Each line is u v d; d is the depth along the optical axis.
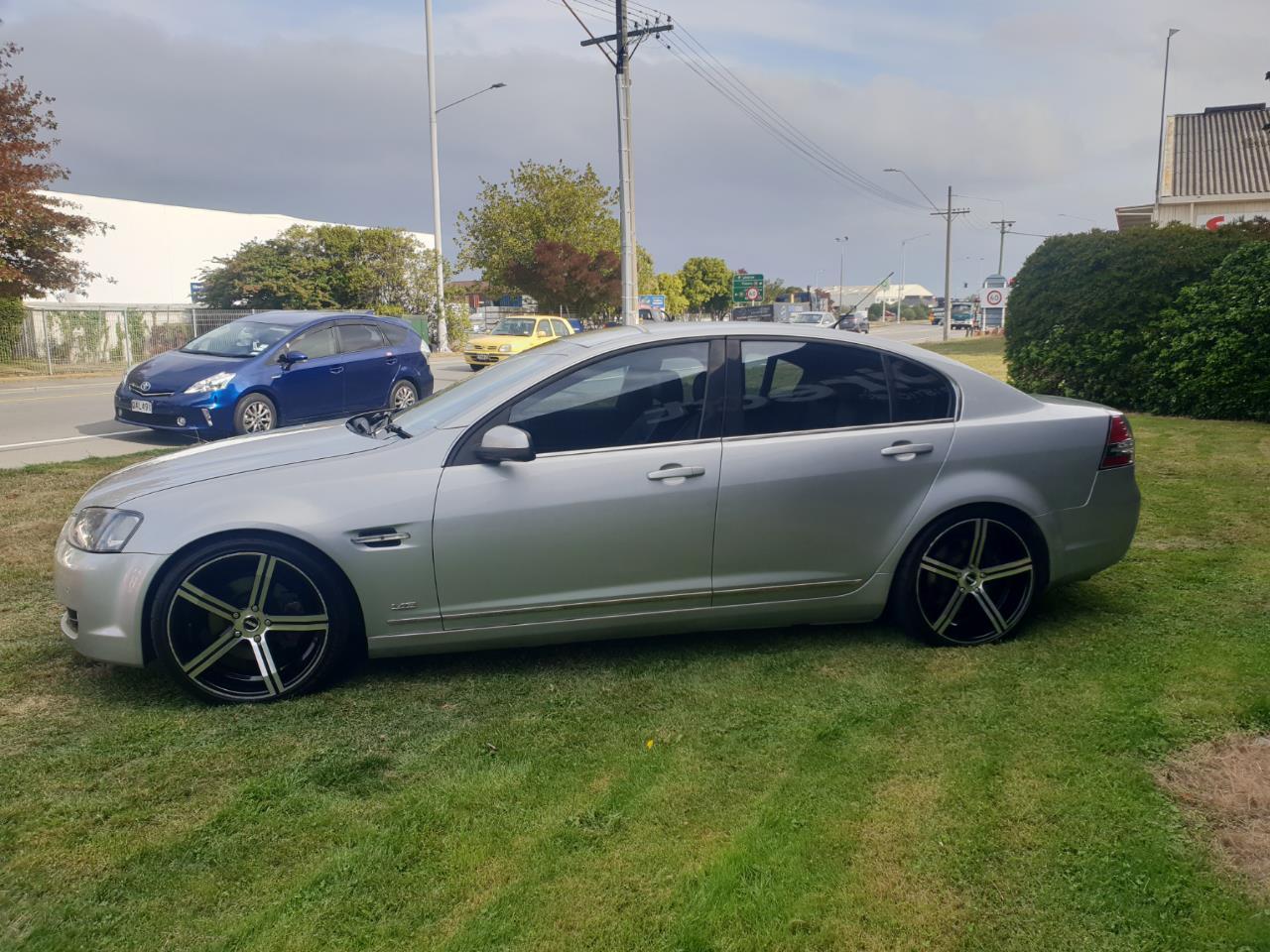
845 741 3.23
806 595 3.98
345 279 35.34
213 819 2.79
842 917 2.33
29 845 2.65
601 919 2.34
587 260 41.50
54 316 26.48
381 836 2.70
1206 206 28.64
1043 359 13.23
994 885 2.45
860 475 3.92
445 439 3.75
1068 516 4.11
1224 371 11.06
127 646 3.52
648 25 21.77
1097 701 3.47
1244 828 2.64
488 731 3.36
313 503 3.59
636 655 4.04
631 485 3.74
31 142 23.75
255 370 11.14
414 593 3.66
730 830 2.71
